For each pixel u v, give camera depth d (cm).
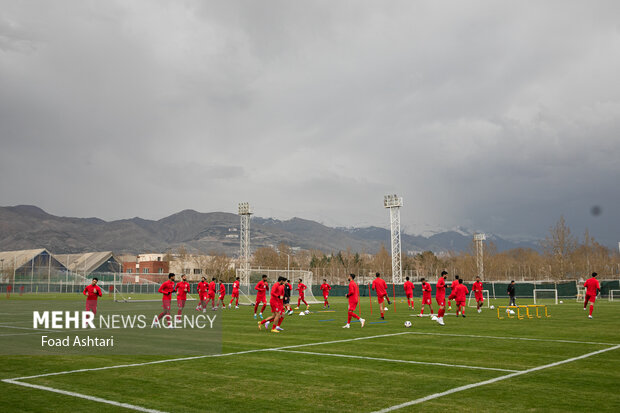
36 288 7681
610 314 2752
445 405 739
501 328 1936
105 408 728
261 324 1959
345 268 13338
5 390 845
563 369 1029
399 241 7719
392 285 6338
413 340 1546
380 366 1075
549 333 1741
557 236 6081
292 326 2062
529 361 1133
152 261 12369
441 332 1791
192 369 1042
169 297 2062
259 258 13325
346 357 1202
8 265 9794
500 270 11456
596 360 1144
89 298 2022
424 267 14050
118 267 13112
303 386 875
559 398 779
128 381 919
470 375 970
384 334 1730
